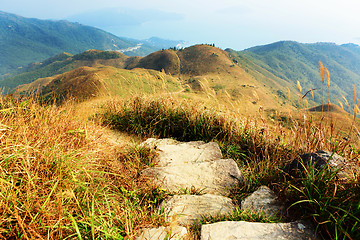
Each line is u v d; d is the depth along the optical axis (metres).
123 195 2.29
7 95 3.41
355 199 1.88
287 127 3.88
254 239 1.84
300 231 1.92
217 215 2.22
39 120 2.86
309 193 2.10
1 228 1.39
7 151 1.86
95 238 1.65
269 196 2.53
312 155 2.67
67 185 1.75
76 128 3.08
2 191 1.48
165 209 2.30
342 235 1.78
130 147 3.72
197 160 3.54
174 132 4.89
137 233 1.86
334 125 3.16
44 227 1.46
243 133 4.28
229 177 3.01
